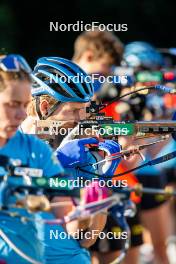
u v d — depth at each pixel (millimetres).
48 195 11047
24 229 11164
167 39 39469
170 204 23719
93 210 10945
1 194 10805
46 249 12164
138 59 19688
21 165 11258
